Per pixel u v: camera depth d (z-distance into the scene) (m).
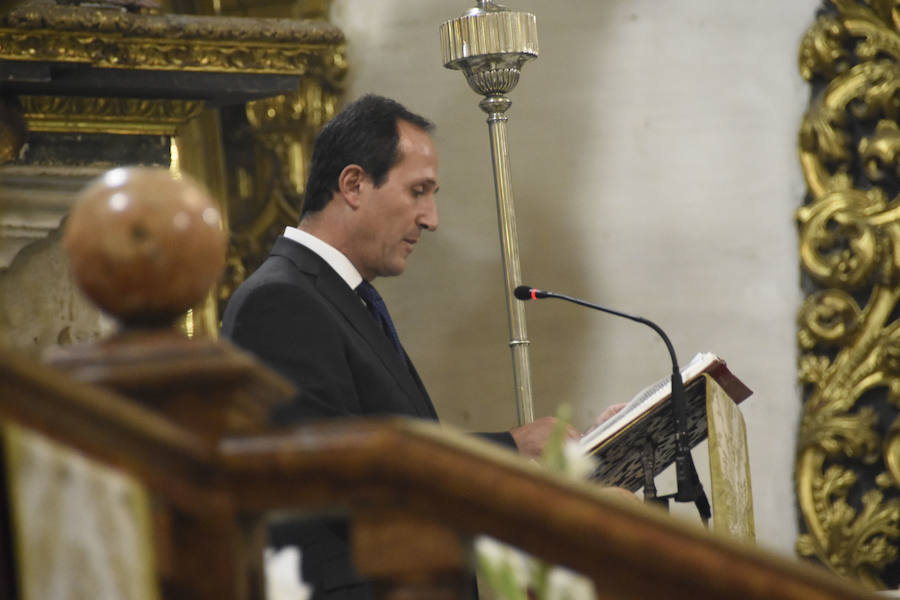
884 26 19.89
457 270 20.69
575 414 20.58
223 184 19.83
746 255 20.59
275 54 14.41
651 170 20.73
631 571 2.78
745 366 20.52
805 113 20.44
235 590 2.90
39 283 13.23
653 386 11.20
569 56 20.81
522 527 2.82
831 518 19.89
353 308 11.66
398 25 20.64
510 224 15.66
